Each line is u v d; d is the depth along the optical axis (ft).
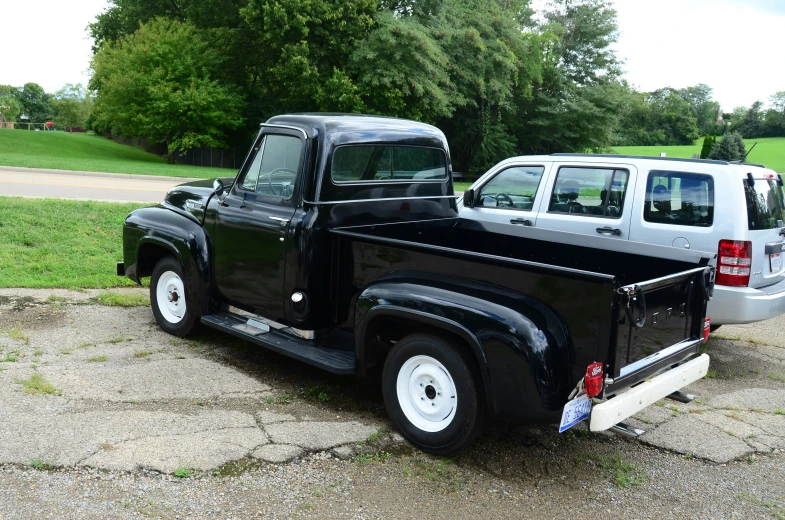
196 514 10.50
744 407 16.88
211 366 17.53
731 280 18.45
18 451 12.07
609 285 10.78
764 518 11.51
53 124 377.50
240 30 115.96
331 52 106.73
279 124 16.39
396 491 11.64
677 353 12.86
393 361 13.56
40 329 19.92
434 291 12.78
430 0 110.63
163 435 13.09
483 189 24.97
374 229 16.53
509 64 113.29
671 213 19.70
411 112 106.63
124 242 20.85
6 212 34.32
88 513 10.32
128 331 20.20
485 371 11.79
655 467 13.30
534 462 13.15
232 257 17.49
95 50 165.78
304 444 13.12
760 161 166.30
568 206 22.20
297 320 15.83
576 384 11.41
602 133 139.44
